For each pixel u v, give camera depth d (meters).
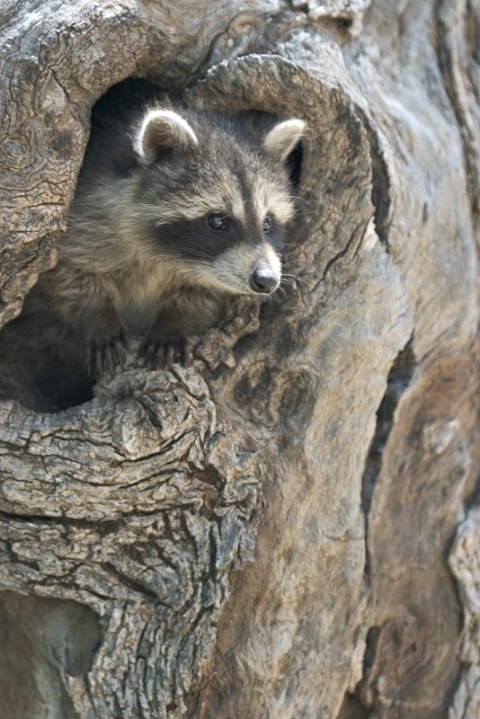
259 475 8.47
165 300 9.61
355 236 8.73
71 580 8.09
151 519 8.04
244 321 8.80
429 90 10.20
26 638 8.59
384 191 8.99
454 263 9.84
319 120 8.64
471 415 10.49
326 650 9.05
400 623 9.91
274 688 8.76
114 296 9.64
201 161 9.07
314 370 8.80
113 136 9.45
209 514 8.23
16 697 8.71
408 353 9.61
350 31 9.18
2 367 9.05
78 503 7.89
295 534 8.75
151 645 8.12
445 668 10.18
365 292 8.82
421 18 10.24
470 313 10.02
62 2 7.84
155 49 8.55
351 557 9.06
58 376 9.55
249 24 8.74
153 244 9.37
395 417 9.55
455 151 10.05
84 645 8.23
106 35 8.02
